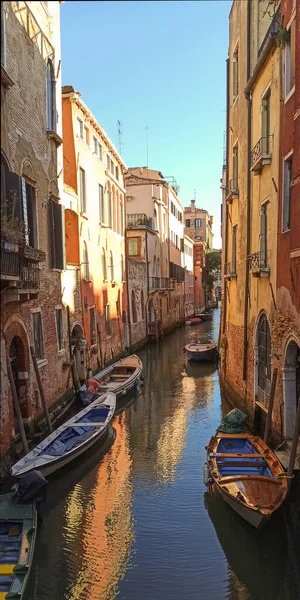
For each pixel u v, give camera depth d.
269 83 10.95
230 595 6.49
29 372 10.99
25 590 5.87
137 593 6.48
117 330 23.72
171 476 10.23
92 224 18.91
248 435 10.33
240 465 8.94
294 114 8.84
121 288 24.98
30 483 7.69
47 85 13.33
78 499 9.21
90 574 6.88
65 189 15.27
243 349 13.70
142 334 30.50
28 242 10.84
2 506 7.59
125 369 19.19
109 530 8.07
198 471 10.48
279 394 10.09
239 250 14.55
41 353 12.23
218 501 8.56
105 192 21.61
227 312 17.03
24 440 9.51
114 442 12.53
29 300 10.62
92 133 19.31
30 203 11.69
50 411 12.70
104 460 11.22
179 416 14.95
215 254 69.88
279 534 7.69
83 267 17.52
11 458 9.50
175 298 43.62
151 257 33.34
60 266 13.66
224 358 17.45
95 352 18.89
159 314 35.66
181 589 6.58
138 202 35.25
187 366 23.84
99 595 6.44
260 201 11.81
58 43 14.12
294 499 8.22
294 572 6.99
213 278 74.81
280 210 9.99
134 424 14.19
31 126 11.54
